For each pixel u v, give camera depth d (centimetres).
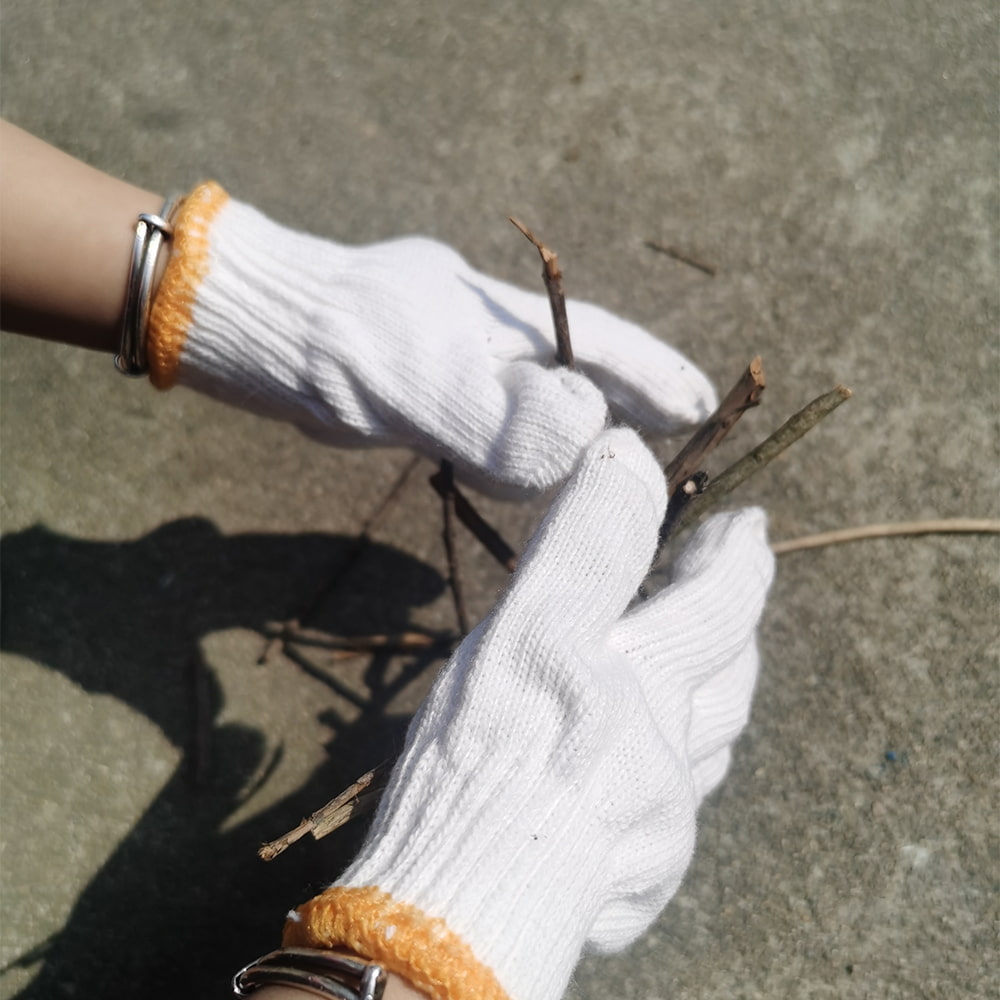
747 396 43
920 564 56
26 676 57
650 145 63
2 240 45
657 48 65
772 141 63
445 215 63
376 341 46
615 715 39
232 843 54
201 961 53
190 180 65
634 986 52
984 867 52
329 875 54
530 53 66
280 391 47
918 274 60
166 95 66
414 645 57
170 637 57
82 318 46
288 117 65
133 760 56
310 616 58
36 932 53
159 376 47
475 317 47
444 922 35
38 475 60
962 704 54
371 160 64
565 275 62
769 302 60
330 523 59
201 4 67
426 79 66
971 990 51
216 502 59
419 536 59
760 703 55
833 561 56
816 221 62
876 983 51
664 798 40
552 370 46
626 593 42
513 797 38
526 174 63
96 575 58
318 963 35
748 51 65
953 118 63
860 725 54
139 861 54
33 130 66
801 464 58
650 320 61
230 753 56
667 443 59
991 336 59
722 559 46
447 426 45
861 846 53
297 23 67
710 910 52
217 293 45
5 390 61
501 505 59
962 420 58
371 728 56
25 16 67
